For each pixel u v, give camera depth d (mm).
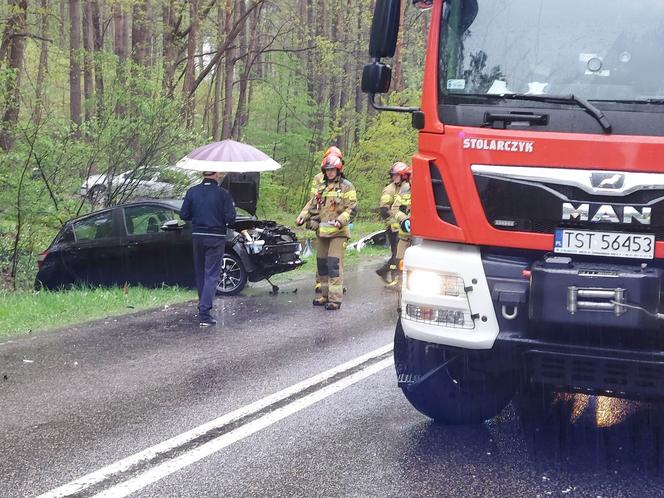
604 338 4496
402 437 5332
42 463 4832
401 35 28109
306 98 25953
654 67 4730
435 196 4980
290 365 7254
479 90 4934
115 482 4539
